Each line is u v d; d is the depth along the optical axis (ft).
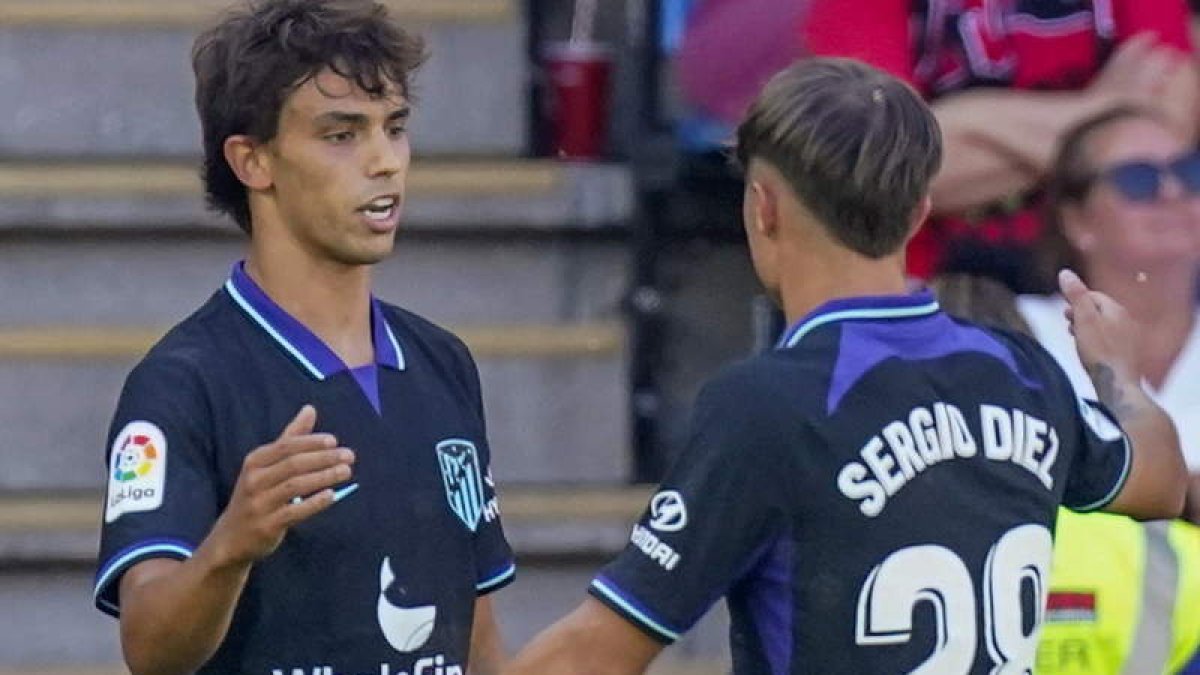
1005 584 38.34
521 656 38.50
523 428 70.95
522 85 75.82
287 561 41.52
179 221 71.26
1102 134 61.87
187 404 41.57
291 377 42.45
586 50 76.02
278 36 41.98
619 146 75.61
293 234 42.75
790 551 37.68
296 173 42.11
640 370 71.00
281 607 41.55
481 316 72.33
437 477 43.34
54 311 71.56
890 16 61.77
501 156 75.87
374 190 42.14
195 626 38.70
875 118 38.34
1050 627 47.85
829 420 37.63
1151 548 48.19
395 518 42.55
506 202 71.72
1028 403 39.24
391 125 42.73
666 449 72.33
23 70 74.95
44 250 71.46
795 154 38.40
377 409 43.01
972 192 61.46
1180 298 62.95
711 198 74.18
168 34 75.41
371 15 42.32
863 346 38.32
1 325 71.51
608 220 72.02
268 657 41.57
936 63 62.34
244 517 37.22
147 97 75.41
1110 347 43.45
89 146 75.25
